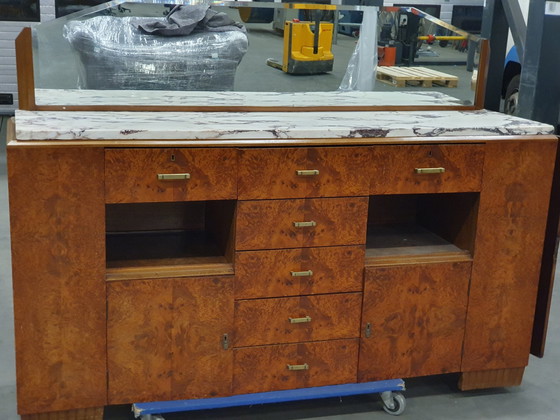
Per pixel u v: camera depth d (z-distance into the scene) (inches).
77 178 90.3
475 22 227.5
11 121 100.9
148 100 114.1
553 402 115.6
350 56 122.1
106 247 106.0
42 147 88.1
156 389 100.3
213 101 116.8
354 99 122.7
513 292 112.0
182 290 97.7
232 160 94.6
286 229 99.3
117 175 91.4
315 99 122.0
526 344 115.2
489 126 105.6
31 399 96.2
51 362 95.6
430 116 114.2
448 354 111.7
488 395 117.1
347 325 105.7
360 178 100.3
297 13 118.6
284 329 103.1
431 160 102.9
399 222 126.0
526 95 191.3
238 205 96.5
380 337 107.5
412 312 108.0
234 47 118.7
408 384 119.6
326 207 100.1
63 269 93.0
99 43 110.7
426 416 109.9
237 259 98.7
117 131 90.8
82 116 101.8
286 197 98.1
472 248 109.0
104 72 113.0
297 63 120.6
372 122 105.7
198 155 93.3
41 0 284.5
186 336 99.5
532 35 187.0
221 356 101.5
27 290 92.5
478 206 107.0
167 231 115.3
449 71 122.8
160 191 93.4
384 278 105.3
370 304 105.7
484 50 121.4
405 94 123.8
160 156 92.1
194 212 116.0
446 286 108.7
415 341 109.5
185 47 117.1
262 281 100.4
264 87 120.9
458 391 117.9
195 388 101.7
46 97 108.3
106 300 95.4
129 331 97.3
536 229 110.2
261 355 103.1
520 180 107.3
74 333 95.3
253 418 107.1
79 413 99.0
